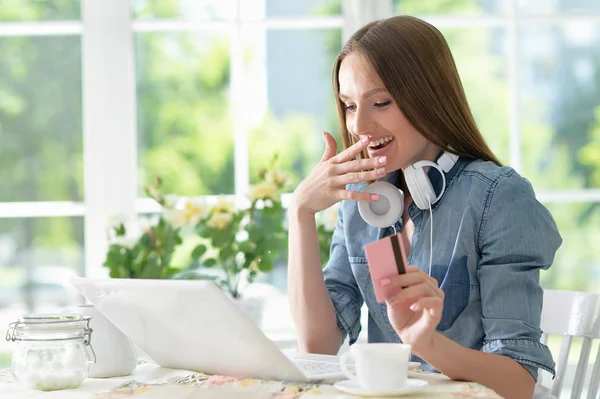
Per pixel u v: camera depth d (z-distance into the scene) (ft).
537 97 10.48
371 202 5.54
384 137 5.64
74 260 10.62
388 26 5.71
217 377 4.59
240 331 4.21
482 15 10.48
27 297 10.60
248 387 4.35
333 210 9.02
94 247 10.56
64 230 10.63
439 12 10.54
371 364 4.07
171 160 10.77
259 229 9.11
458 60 10.45
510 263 5.28
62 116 10.70
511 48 10.42
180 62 10.73
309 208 5.87
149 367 5.35
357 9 10.59
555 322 6.34
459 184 5.61
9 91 10.68
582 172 10.45
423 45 5.61
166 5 10.74
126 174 10.62
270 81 10.73
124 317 4.82
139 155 10.74
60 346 4.60
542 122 10.45
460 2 10.51
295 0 10.71
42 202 10.66
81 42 10.71
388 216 5.49
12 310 10.56
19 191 10.66
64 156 10.69
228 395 4.20
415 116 5.57
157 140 10.74
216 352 4.56
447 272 5.54
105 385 4.70
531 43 10.44
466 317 5.53
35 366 4.55
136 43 10.73
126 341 5.10
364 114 5.61
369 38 5.66
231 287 9.21
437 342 4.61
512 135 10.43
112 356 4.98
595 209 10.41
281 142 10.77
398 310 4.55
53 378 4.54
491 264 5.34
